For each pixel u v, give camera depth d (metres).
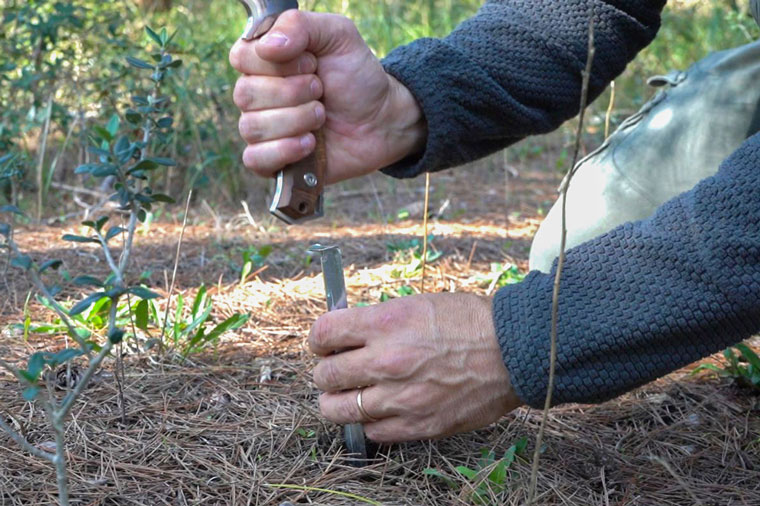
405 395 1.35
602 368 1.27
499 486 1.43
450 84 1.49
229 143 4.18
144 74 3.95
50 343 2.09
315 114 1.31
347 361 1.35
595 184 2.05
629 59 1.67
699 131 1.96
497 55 1.55
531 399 1.29
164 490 1.47
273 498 1.43
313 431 1.67
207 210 3.78
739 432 1.74
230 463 1.56
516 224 3.59
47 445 1.59
